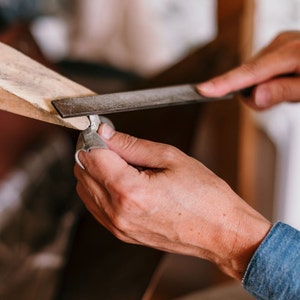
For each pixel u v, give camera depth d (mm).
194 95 696
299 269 540
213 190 563
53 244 1047
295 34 824
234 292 862
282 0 1408
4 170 1122
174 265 1390
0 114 1213
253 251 567
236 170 1118
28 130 1241
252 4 971
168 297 1286
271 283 550
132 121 989
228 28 973
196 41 1611
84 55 1624
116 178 537
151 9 1586
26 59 648
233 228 566
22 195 1071
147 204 540
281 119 1419
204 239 575
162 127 964
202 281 1336
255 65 770
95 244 950
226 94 748
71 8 1655
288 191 1451
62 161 1241
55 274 979
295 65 781
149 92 646
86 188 572
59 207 1146
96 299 889
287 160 1433
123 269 887
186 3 1591
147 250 868
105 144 561
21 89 562
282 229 561
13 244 985
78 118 575
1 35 1065
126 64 1604
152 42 1592
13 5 1601
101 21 1594
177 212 553
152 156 575
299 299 538
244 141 1100
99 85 1385
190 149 967
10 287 936
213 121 1116
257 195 1368
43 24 1687
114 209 555
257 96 782
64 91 600
